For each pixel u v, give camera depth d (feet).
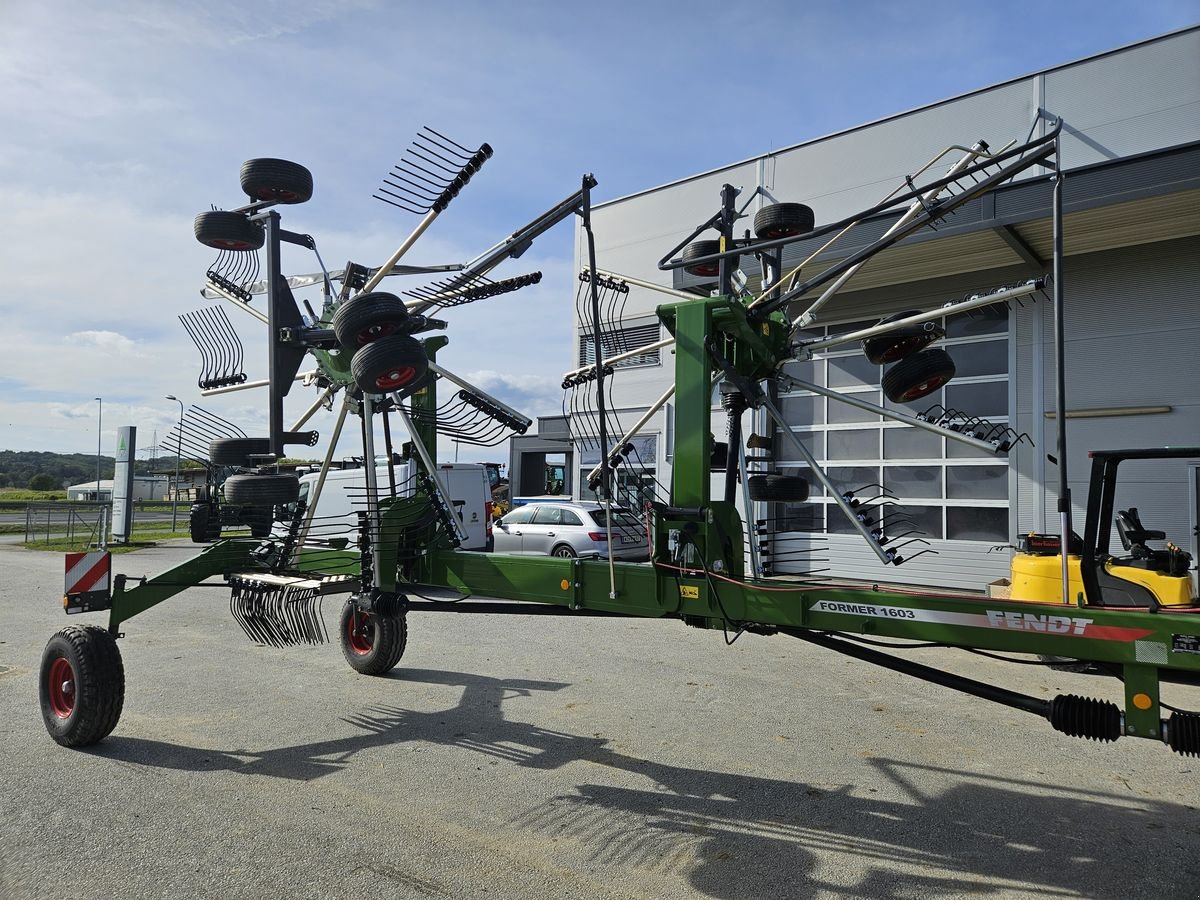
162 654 24.52
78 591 16.30
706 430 13.61
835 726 17.62
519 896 10.32
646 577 13.83
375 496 16.94
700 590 13.17
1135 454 12.99
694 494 13.60
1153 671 9.80
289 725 17.48
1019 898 10.41
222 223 16.78
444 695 19.95
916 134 39.34
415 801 13.39
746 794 13.82
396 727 17.44
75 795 13.47
